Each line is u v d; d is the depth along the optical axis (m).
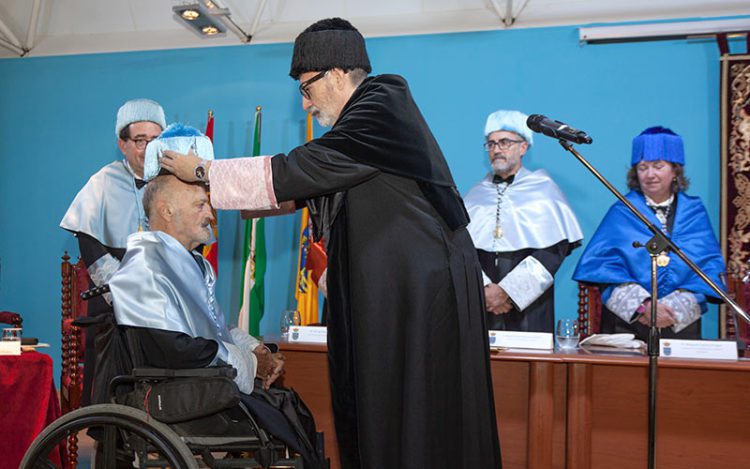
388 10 6.34
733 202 5.52
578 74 5.96
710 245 4.21
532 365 3.07
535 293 4.12
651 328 2.54
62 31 6.96
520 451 3.16
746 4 5.66
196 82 6.68
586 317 4.42
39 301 6.84
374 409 1.92
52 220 6.89
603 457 3.06
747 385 2.95
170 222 2.45
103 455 2.20
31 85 6.97
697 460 2.99
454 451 1.95
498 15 6.08
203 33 5.84
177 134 2.50
